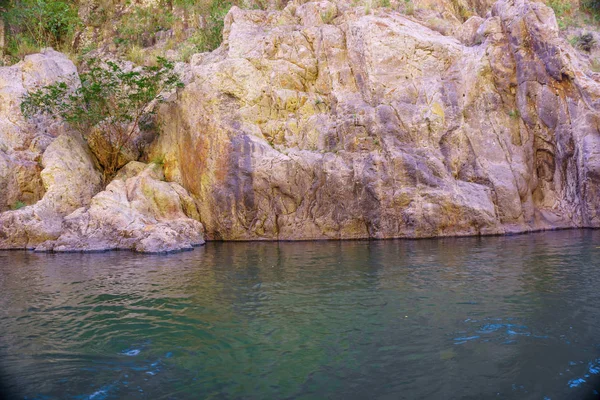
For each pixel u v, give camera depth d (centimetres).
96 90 1407
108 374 337
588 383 307
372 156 1298
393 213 1262
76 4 2364
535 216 1325
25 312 519
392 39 1422
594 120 1251
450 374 326
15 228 1228
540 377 318
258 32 1625
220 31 1947
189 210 1405
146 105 1515
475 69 1379
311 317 473
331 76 1484
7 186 1413
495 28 1399
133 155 1591
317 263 827
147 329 447
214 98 1447
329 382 316
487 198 1253
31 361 366
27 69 1681
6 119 1541
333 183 1307
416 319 455
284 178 1341
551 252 849
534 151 1366
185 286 648
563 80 1298
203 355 373
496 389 301
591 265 704
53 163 1377
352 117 1367
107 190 1313
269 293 588
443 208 1235
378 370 335
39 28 2088
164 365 354
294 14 1741
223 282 671
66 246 1139
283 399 291
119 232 1177
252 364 352
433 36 1502
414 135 1330
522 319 445
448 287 588
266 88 1494
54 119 1591
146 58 2041
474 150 1327
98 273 778
